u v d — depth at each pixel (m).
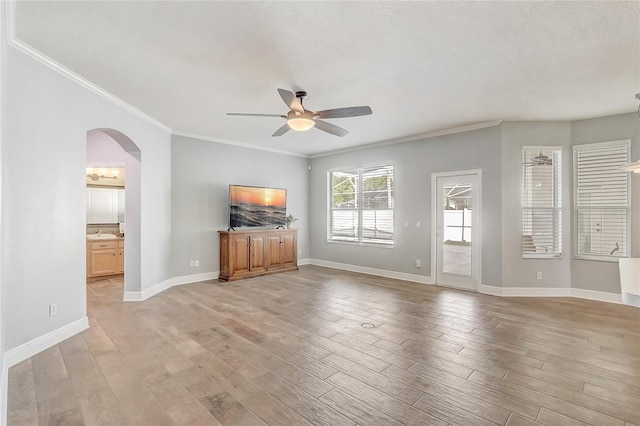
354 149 6.75
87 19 2.31
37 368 2.55
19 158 2.69
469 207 5.16
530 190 4.82
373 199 6.50
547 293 4.77
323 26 2.39
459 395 2.18
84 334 3.26
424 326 3.48
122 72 3.18
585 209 4.65
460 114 4.48
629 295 2.54
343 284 5.51
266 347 2.95
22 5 2.14
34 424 1.88
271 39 2.57
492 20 2.30
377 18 2.28
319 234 7.49
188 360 2.69
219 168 6.02
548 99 3.88
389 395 2.19
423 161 5.68
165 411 2.01
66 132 3.17
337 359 2.71
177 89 3.62
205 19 2.30
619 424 1.88
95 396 2.17
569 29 2.41
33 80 2.81
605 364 2.62
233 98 3.90
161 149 5.05
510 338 3.15
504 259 4.80
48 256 2.96
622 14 2.22
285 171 7.19
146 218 4.65
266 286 5.34
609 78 3.28
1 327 2.02
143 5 2.14
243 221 6.11
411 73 3.19
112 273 6.11
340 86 3.52
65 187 3.16
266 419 1.93
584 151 4.66
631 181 4.31
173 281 5.40
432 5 2.13
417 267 5.76
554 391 2.23
